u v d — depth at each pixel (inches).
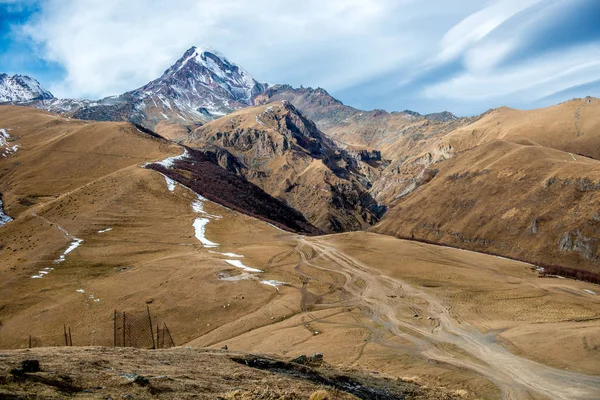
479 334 2485.2
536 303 3176.7
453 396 1300.4
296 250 4685.0
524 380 1772.9
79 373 713.0
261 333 2600.9
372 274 3937.0
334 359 2055.9
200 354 1148.5
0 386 559.5
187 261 3823.8
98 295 3159.5
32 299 3129.9
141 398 626.5
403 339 2397.9
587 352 2010.3
